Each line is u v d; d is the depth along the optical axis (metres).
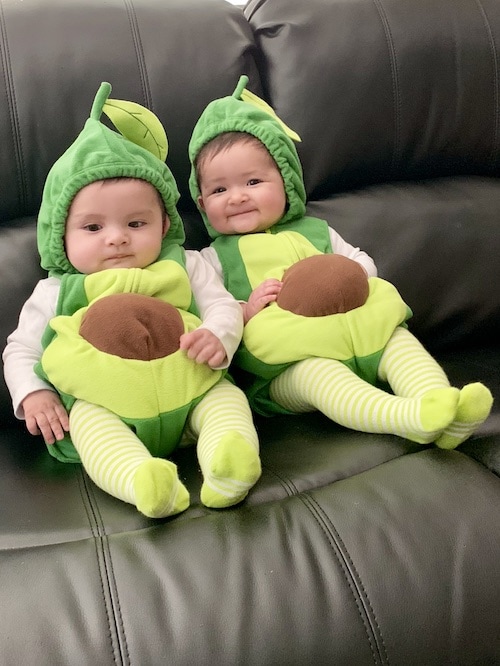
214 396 0.84
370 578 0.61
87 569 0.60
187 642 0.55
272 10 1.18
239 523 0.66
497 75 1.21
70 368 0.80
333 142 1.13
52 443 0.83
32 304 0.93
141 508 0.66
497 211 1.18
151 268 0.95
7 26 1.02
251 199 1.06
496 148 1.23
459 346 1.16
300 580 0.60
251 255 1.06
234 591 0.58
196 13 1.13
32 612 0.56
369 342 0.90
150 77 1.06
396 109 1.15
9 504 0.73
